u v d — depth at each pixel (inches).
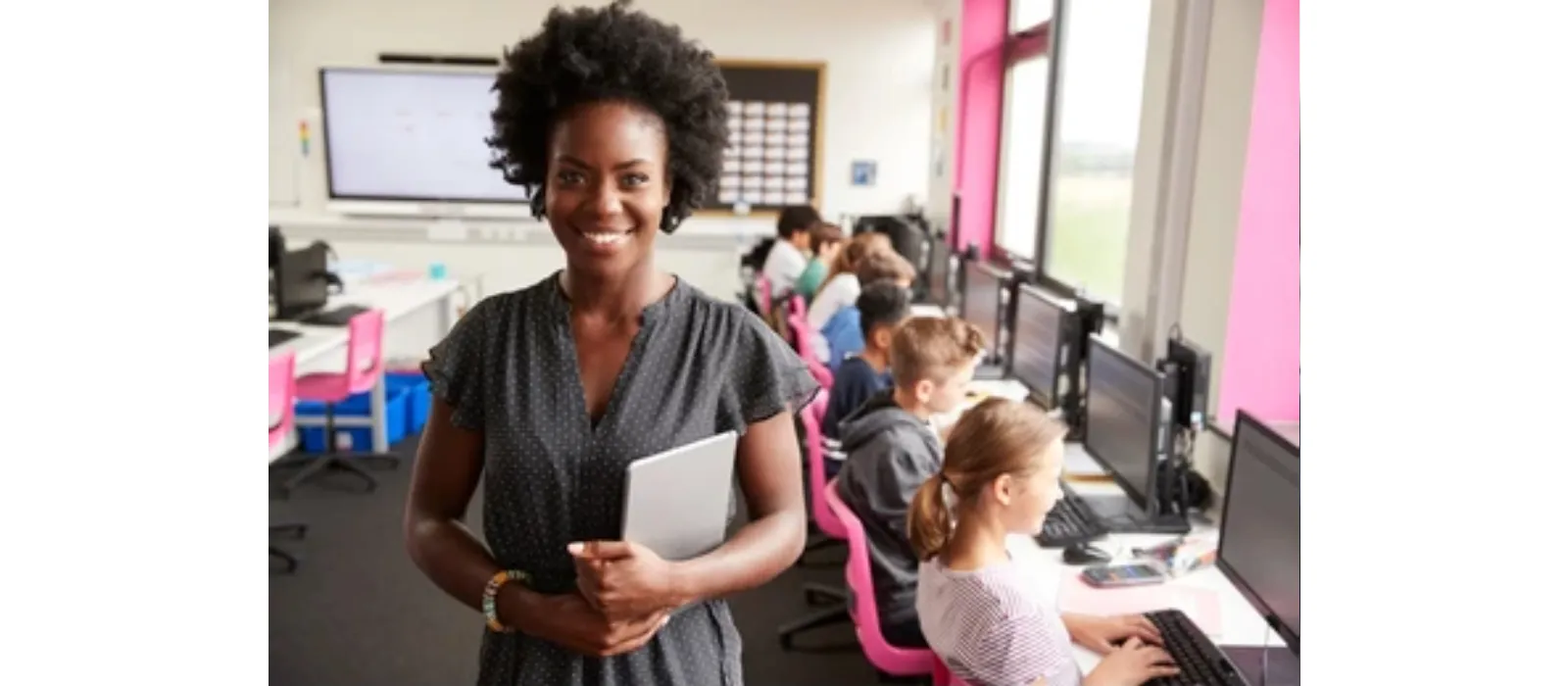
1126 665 69.4
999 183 243.1
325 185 287.9
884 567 94.7
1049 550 93.2
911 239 235.3
